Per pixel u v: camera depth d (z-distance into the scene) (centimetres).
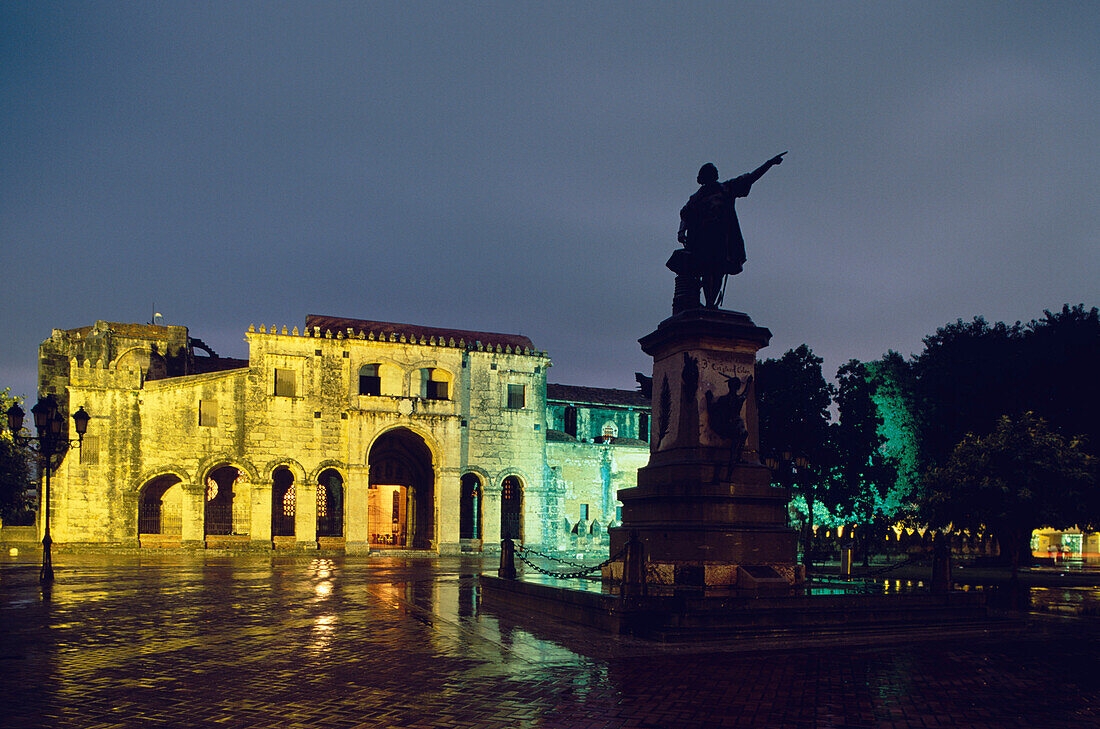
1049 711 964
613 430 7138
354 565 4100
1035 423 3341
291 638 1488
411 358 5788
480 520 6156
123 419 5188
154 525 5472
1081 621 1819
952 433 4928
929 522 3719
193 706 973
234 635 1527
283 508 5875
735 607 1502
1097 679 1142
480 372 5975
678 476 1803
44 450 2514
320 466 5553
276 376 5531
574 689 1059
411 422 5684
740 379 1875
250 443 5422
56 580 2847
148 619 1764
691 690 1055
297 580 2955
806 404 4525
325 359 5628
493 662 1241
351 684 1090
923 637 1494
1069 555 5559
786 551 1786
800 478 4322
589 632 1537
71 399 5122
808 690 1057
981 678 1141
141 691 1051
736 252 1984
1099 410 4356
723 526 1753
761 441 4534
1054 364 4512
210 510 5584
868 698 1017
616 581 1952
